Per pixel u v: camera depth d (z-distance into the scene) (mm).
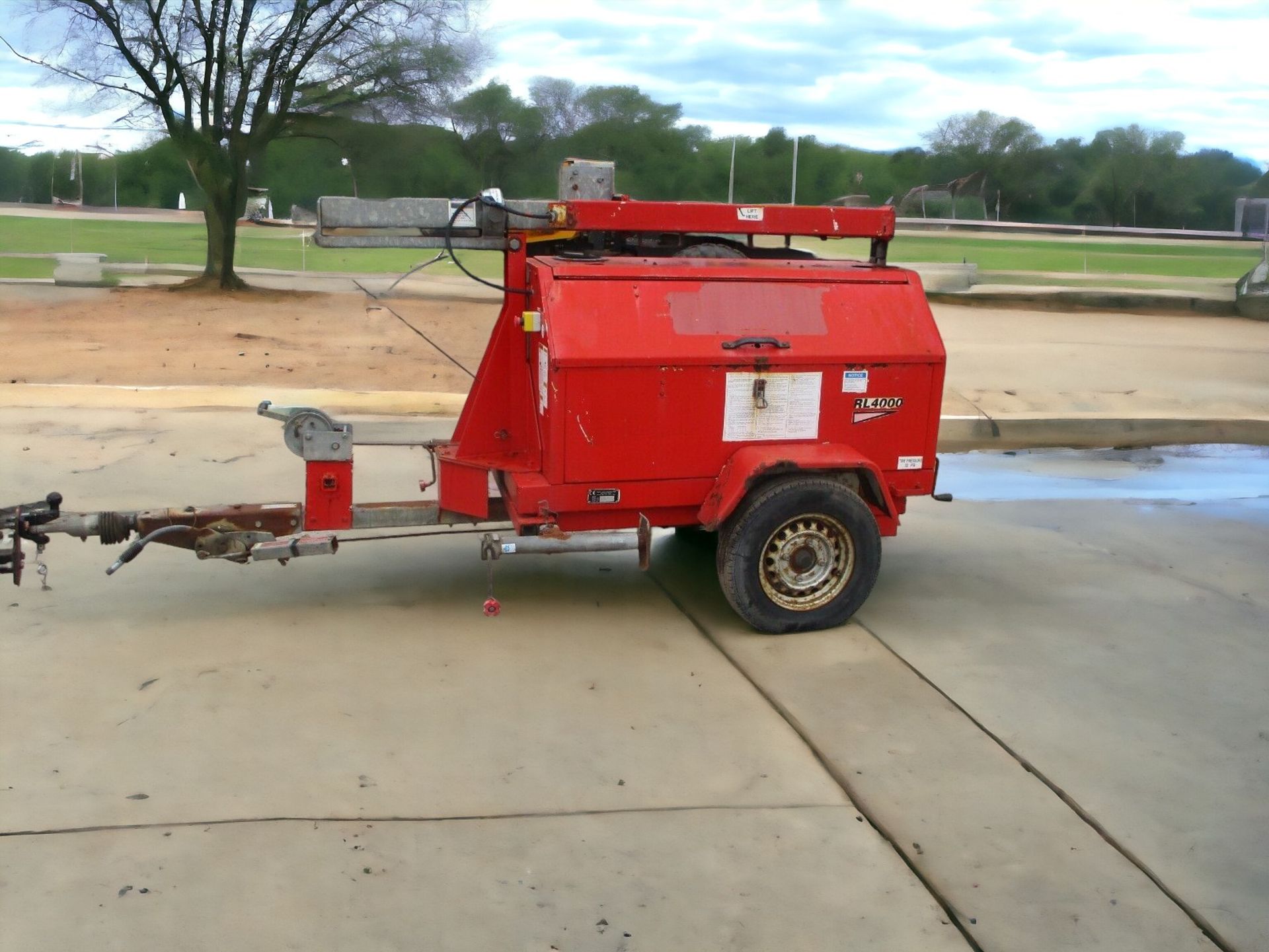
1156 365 15062
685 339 5465
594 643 5574
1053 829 3967
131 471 8469
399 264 26062
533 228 5750
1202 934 3422
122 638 5445
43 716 4566
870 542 5730
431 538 7355
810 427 5707
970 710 4910
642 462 5512
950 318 19734
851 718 4797
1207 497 9102
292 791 4043
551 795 4082
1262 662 5551
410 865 3621
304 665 5188
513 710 4777
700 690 5035
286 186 27531
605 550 5418
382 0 23562
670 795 4113
